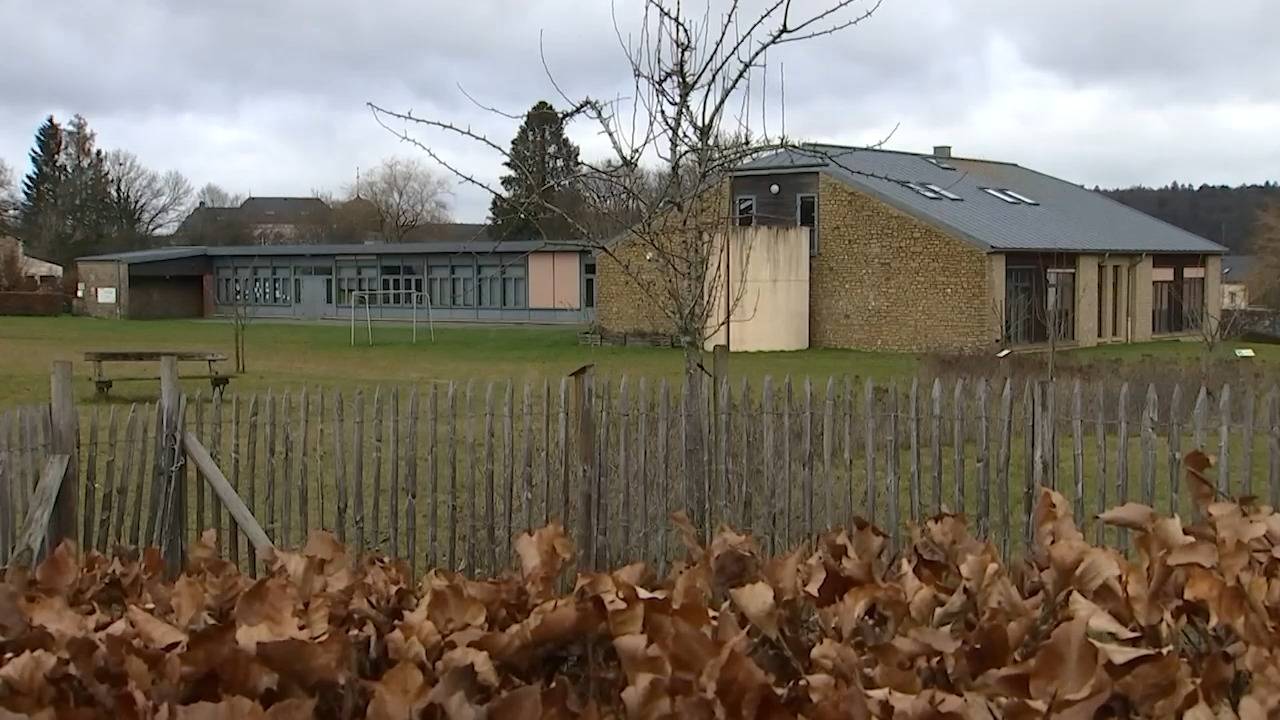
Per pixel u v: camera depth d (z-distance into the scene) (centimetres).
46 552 700
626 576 399
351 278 6028
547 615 334
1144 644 334
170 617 381
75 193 8606
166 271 6369
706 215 985
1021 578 405
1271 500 714
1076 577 359
